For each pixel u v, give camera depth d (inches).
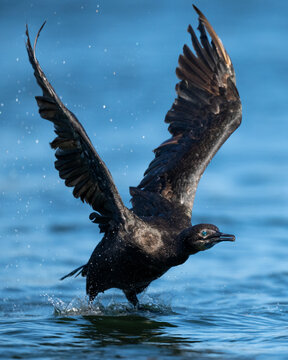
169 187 479.5
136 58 1114.7
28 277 535.2
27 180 761.0
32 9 1286.9
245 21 1321.4
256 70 1107.3
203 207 714.2
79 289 517.0
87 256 582.6
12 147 834.2
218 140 497.4
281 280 532.4
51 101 380.2
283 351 362.6
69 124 384.8
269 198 738.2
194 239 422.6
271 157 851.4
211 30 511.2
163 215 458.9
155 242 431.2
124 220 430.6
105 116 926.4
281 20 1330.0
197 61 512.1
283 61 1139.9
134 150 834.8
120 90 1003.9
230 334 399.2
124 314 446.3
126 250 430.6
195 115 508.4
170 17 1307.8
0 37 1181.1
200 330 409.1
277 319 438.3
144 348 367.9
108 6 1344.7
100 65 1083.3
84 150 398.0
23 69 1060.5
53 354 355.3
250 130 933.8
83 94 990.4
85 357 350.9
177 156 492.4
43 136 864.9
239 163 835.4
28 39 372.5
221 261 581.3
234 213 697.0
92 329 407.5
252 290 512.4
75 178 419.5
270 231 650.8
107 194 422.0
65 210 701.9
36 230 645.9
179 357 351.9
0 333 392.5
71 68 1072.2
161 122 912.3
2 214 680.4
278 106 996.6
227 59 515.8
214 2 1405.0
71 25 1248.2
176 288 517.0
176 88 510.0
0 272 543.8
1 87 999.0
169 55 1125.1
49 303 481.1
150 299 487.8
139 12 1330.0
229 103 511.5
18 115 919.0
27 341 377.4
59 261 570.9
